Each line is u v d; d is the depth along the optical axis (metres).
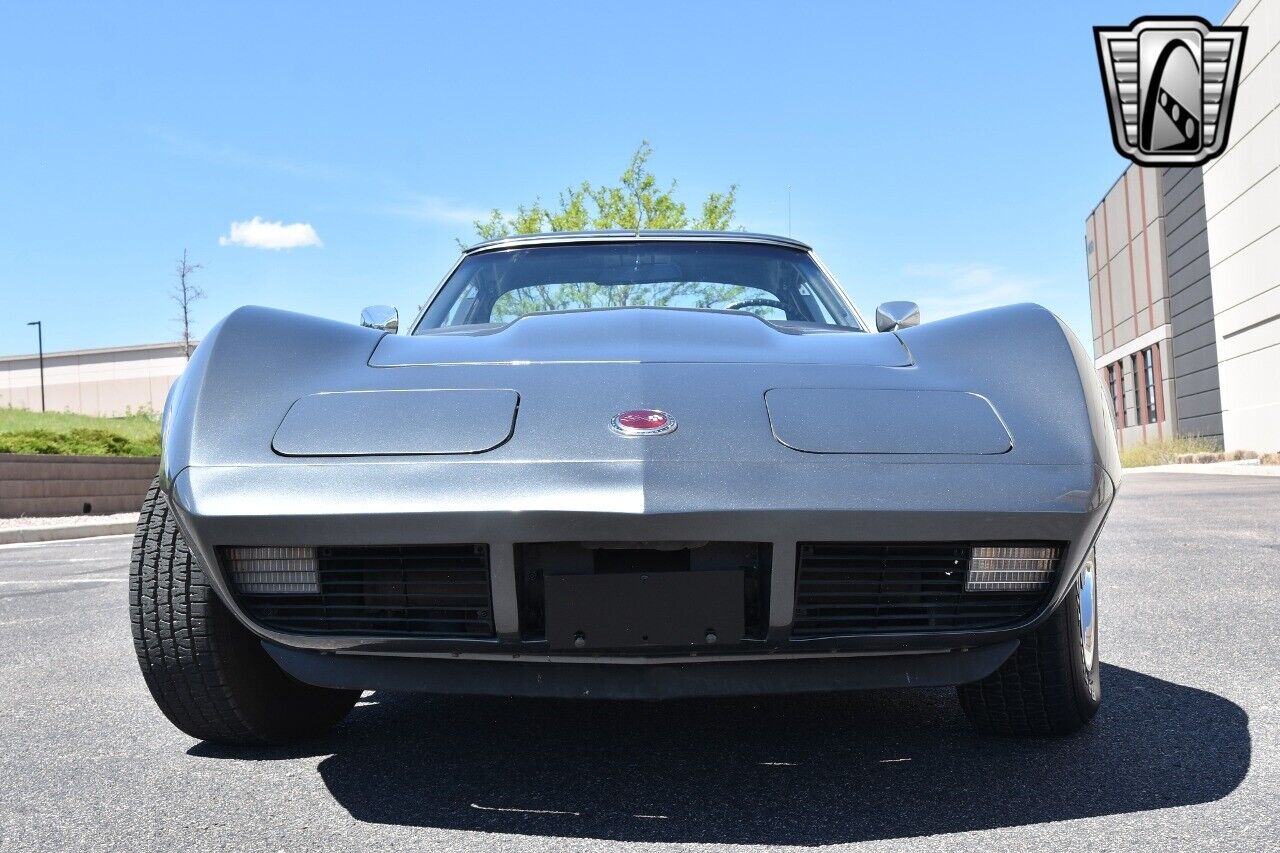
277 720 2.10
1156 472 19.16
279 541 1.69
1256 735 2.07
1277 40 20.30
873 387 1.87
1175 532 6.51
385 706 2.54
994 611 1.78
